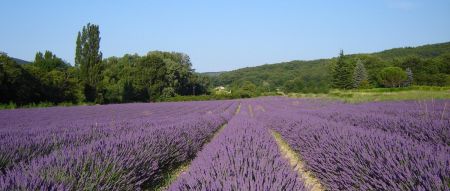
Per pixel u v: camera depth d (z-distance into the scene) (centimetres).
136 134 765
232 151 568
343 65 7444
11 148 626
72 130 1018
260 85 11969
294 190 378
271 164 475
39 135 826
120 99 5750
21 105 3575
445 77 7681
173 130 920
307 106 3084
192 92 8469
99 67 5225
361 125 1111
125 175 507
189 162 904
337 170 579
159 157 689
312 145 773
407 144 529
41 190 360
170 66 7419
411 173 400
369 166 486
